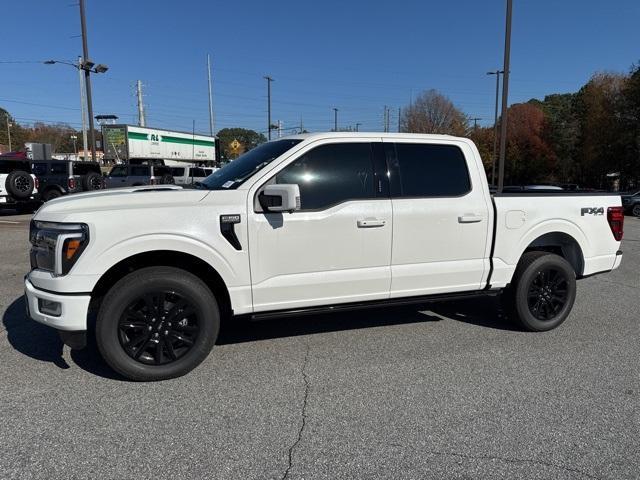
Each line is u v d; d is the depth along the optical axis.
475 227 4.66
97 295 3.85
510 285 5.04
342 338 4.82
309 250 4.09
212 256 3.80
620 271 8.52
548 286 5.08
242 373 3.98
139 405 3.42
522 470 2.74
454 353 4.46
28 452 2.84
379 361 4.26
